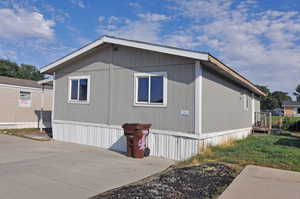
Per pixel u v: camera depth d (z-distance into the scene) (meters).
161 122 7.91
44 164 6.44
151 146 8.05
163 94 7.92
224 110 9.43
